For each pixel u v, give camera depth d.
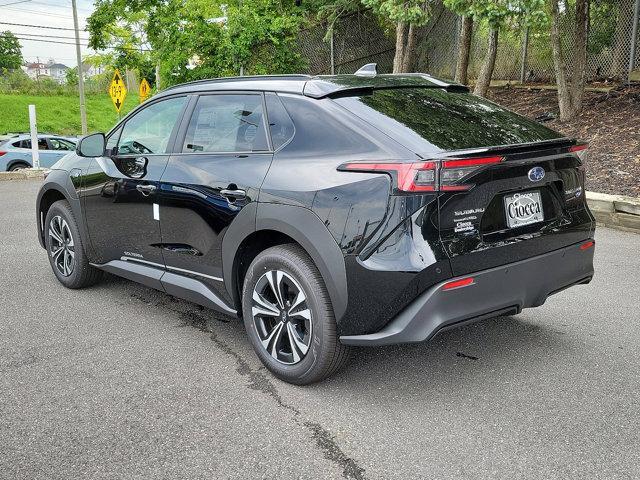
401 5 11.41
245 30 18.28
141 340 4.19
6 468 2.69
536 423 3.04
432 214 2.91
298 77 3.68
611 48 13.49
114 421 3.09
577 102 11.90
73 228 5.13
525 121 3.68
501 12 9.29
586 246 3.61
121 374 3.65
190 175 3.90
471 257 3.01
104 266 4.93
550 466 2.67
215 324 4.52
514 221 3.21
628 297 4.97
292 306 3.36
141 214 4.34
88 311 4.80
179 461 2.74
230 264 3.68
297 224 3.22
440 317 2.96
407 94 3.62
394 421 3.07
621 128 10.68
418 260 2.89
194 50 19.20
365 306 3.04
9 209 10.21
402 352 3.92
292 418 3.12
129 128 4.64
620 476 2.60
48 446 2.87
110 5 22.92
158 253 4.29
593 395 3.32
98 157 4.75
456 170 2.91
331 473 2.65
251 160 3.59
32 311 4.80
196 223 3.88
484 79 12.62
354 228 3.03
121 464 2.72
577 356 3.83
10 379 3.58
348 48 18.52
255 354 3.95
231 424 3.06
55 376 3.62
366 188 3.01
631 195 7.96
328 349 3.25
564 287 3.55
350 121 3.24
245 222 3.51
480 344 4.04
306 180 3.23
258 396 3.36
